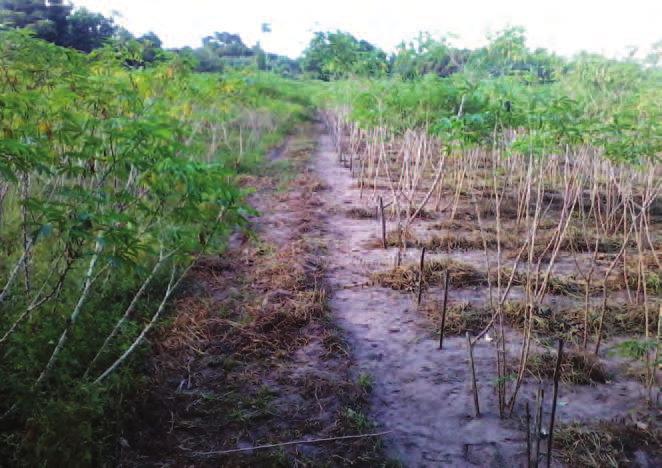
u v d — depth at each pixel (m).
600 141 6.05
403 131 12.68
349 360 5.19
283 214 11.01
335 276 7.56
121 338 4.89
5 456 3.26
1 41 5.36
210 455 3.82
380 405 4.56
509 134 13.34
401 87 10.88
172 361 5.00
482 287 7.10
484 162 16.19
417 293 6.89
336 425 4.18
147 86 7.74
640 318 6.02
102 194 3.59
